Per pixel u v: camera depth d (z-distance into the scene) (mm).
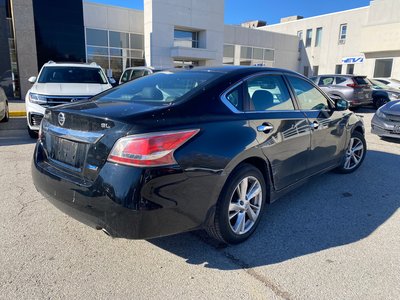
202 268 2779
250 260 2902
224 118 2943
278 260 2904
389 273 2719
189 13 24578
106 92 3707
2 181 4691
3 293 2408
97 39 22281
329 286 2553
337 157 4730
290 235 3346
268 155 3266
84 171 2633
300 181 3943
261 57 32969
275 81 3703
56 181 2779
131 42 23750
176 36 25328
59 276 2625
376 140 8102
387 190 4617
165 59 24062
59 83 8258
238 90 3217
